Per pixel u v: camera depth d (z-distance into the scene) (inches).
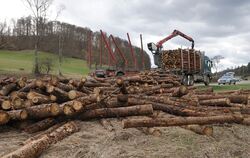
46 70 1528.1
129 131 305.3
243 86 1147.9
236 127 344.5
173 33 1089.4
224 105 450.0
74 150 255.4
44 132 296.8
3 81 481.1
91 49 1003.9
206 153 254.1
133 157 237.8
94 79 596.7
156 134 296.5
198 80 1144.2
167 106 391.5
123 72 949.2
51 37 2559.1
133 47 981.2
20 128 320.5
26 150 226.4
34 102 344.5
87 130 319.0
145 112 351.9
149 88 542.6
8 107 329.4
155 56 1057.5
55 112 320.2
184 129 322.0
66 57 2834.6
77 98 355.3
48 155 245.0
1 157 216.4
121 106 377.1
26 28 3582.7
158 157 239.5
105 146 264.1
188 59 1044.5
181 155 245.9
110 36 973.2
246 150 269.1
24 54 3213.6
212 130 302.0
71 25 3127.5
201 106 442.9
